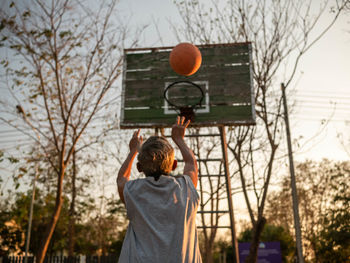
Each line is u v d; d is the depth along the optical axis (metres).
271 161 10.06
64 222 24.94
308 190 25.78
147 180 1.54
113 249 35.53
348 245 21.33
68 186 16.69
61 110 9.98
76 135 10.95
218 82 6.94
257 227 9.91
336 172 24.17
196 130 11.57
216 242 44.44
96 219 25.41
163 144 1.62
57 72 9.91
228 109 6.72
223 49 7.19
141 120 6.84
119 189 1.61
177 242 1.41
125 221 30.72
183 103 6.85
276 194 24.75
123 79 7.20
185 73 3.95
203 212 6.25
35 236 27.33
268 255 21.94
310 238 25.33
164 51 7.37
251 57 7.06
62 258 15.27
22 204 24.20
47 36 9.66
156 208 1.47
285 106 12.46
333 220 21.20
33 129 10.44
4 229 26.98
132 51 7.41
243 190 10.45
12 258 14.13
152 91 7.05
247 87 6.83
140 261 1.38
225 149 6.72
